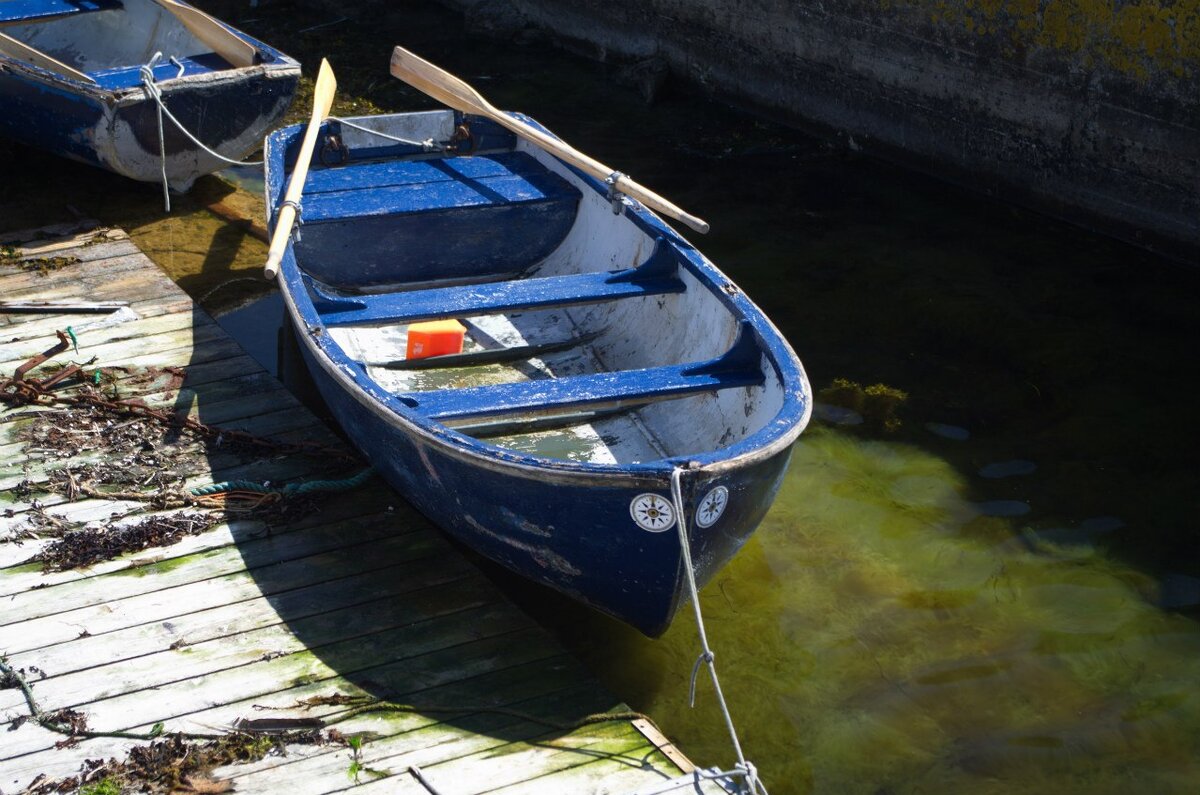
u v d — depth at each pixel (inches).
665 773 145.3
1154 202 280.2
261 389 219.3
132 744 145.9
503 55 422.3
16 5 333.1
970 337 253.9
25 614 165.6
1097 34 278.7
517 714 152.9
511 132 269.3
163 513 187.0
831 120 349.7
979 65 306.2
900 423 226.7
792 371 172.6
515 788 142.2
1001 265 282.5
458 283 249.1
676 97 388.5
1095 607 182.5
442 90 265.3
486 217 244.2
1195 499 206.2
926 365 244.4
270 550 179.8
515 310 201.9
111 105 271.1
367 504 191.0
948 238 295.6
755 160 340.2
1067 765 155.2
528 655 162.7
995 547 195.3
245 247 288.0
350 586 173.5
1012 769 154.7
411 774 143.9
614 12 405.4
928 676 169.9
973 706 164.9
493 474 155.2
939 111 319.6
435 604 170.9
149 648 160.4
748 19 361.7
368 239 238.8
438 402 172.7
